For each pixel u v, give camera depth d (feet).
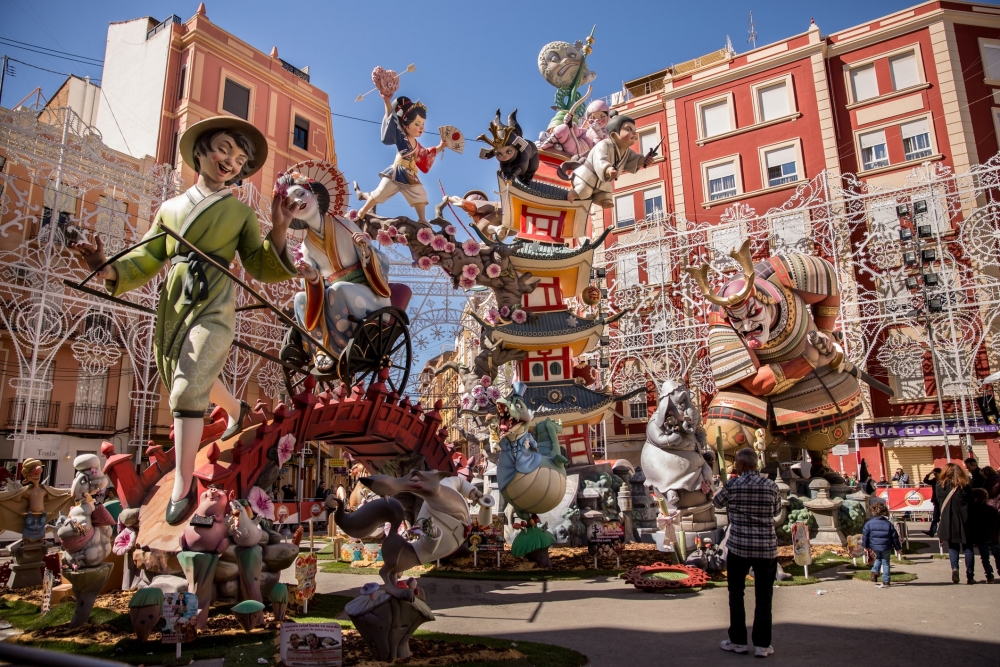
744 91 96.32
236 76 96.12
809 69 91.91
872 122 87.61
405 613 16.61
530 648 17.98
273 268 25.08
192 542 20.57
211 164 24.06
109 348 66.90
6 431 67.77
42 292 57.00
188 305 22.84
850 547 33.83
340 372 29.68
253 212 25.02
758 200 92.02
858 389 46.47
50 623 21.11
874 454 77.77
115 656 17.21
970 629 20.27
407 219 41.19
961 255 75.87
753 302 43.62
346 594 27.37
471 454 47.44
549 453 37.14
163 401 78.59
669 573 28.81
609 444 91.25
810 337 44.55
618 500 43.27
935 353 71.51
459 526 17.70
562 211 47.78
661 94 103.19
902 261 78.07
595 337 46.47
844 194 83.41
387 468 32.35
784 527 40.83
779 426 45.62
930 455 75.46
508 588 29.25
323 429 26.94
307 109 106.22
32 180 67.51
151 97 91.97
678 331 87.51
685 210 97.30
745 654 17.61
